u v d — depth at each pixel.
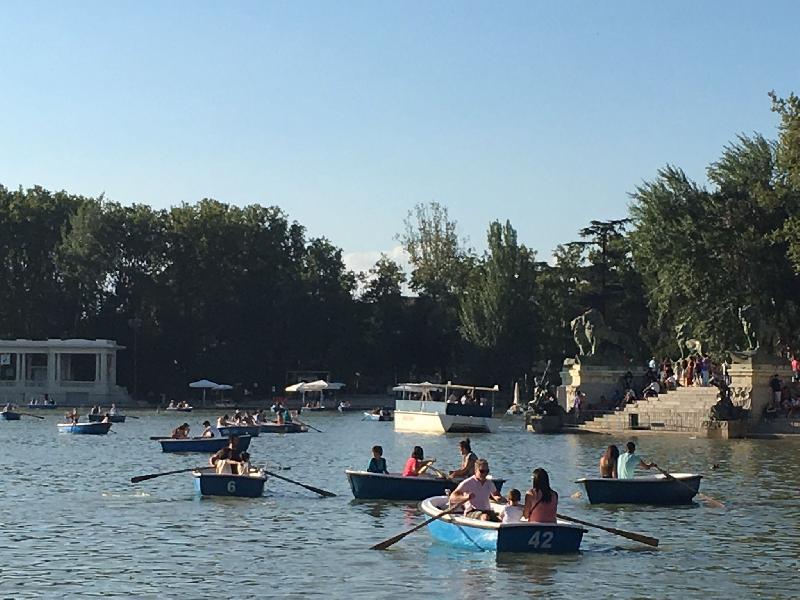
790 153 73.69
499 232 141.00
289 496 42.09
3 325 155.00
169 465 58.31
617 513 37.00
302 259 162.50
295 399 154.12
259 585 25.80
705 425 75.25
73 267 150.88
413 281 160.75
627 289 131.88
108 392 147.00
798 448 65.06
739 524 34.66
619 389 92.81
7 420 114.38
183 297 152.50
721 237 88.06
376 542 31.48
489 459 60.06
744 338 87.88
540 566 27.86
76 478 50.47
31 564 28.30
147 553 29.83
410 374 159.00
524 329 138.75
